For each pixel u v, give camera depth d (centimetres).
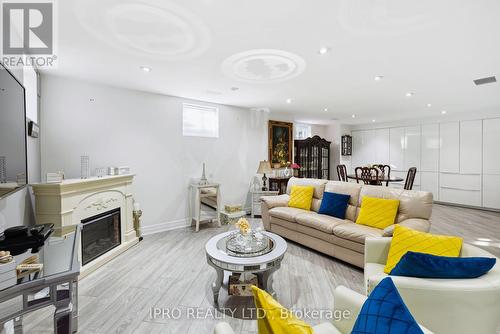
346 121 729
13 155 176
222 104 498
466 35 216
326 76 322
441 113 604
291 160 646
